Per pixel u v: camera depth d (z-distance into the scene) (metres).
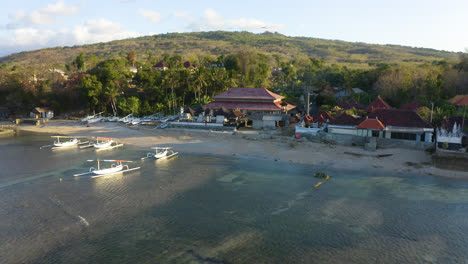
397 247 27.72
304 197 38.97
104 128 93.88
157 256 26.50
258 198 38.75
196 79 113.12
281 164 53.53
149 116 103.06
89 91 114.12
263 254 26.67
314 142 64.94
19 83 133.12
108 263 25.64
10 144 74.44
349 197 38.81
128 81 139.62
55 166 54.41
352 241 28.70
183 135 79.25
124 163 56.22
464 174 46.16
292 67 174.50
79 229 31.33
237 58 146.62
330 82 146.25
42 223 32.69
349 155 56.53
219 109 87.19
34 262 26.00
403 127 58.97
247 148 64.44
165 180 46.12
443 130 55.34
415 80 95.94
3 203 37.84
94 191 41.88
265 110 89.75
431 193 39.69
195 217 33.66
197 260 25.86
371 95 108.94
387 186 42.31
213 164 54.28
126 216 34.09
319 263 25.39
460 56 103.50
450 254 26.66
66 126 101.00
